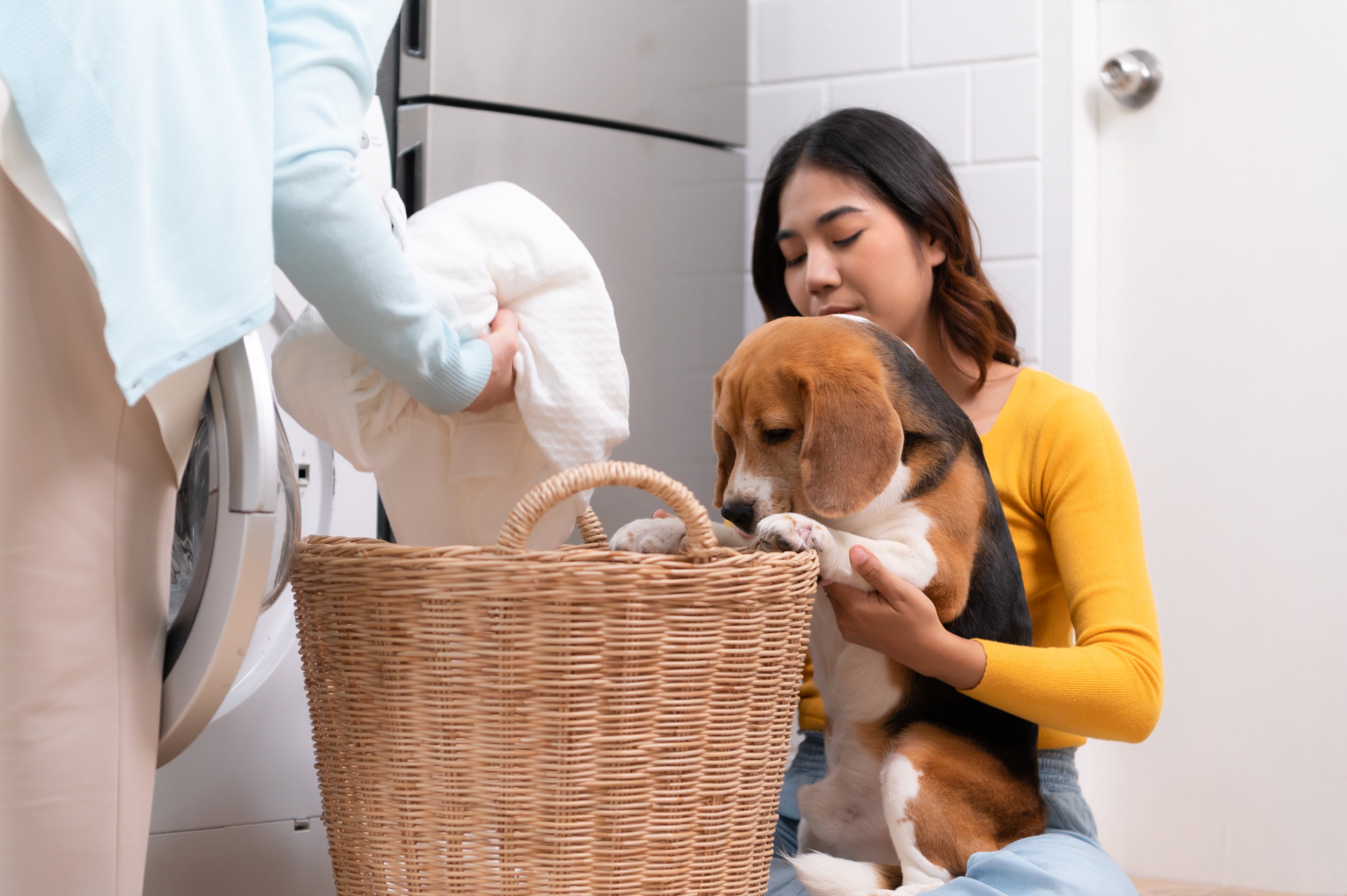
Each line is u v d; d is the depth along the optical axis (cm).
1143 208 214
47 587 76
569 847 89
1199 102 209
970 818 109
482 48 185
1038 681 111
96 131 72
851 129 144
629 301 200
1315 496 199
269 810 136
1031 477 132
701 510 93
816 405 110
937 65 221
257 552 84
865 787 121
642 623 89
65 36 72
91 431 78
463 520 117
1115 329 216
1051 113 211
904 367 118
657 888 92
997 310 146
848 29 229
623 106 200
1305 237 201
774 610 96
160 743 88
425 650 90
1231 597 204
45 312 76
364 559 91
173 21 77
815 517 116
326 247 85
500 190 114
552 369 107
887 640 109
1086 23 213
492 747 89
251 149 78
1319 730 196
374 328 90
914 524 114
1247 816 201
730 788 95
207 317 74
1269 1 203
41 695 76
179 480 86
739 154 218
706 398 211
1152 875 208
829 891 108
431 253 105
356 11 90
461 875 90
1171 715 208
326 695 97
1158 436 212
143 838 81
